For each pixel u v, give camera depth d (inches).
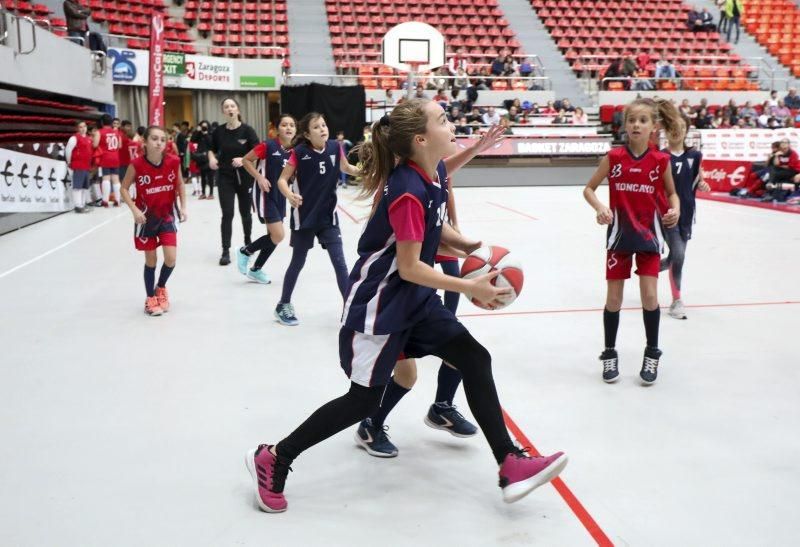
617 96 845.8
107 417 128.8
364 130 658.2
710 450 115.3
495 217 445.7
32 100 435.5
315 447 117.6
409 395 140.3
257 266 245.1
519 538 89.7
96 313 204.5
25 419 127.9
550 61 926.4
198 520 94.3
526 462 91.1
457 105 764.6
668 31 1001.5
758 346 171.5
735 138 657.0
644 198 140.8
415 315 94.7
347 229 396.2
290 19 928.9
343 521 94.1
